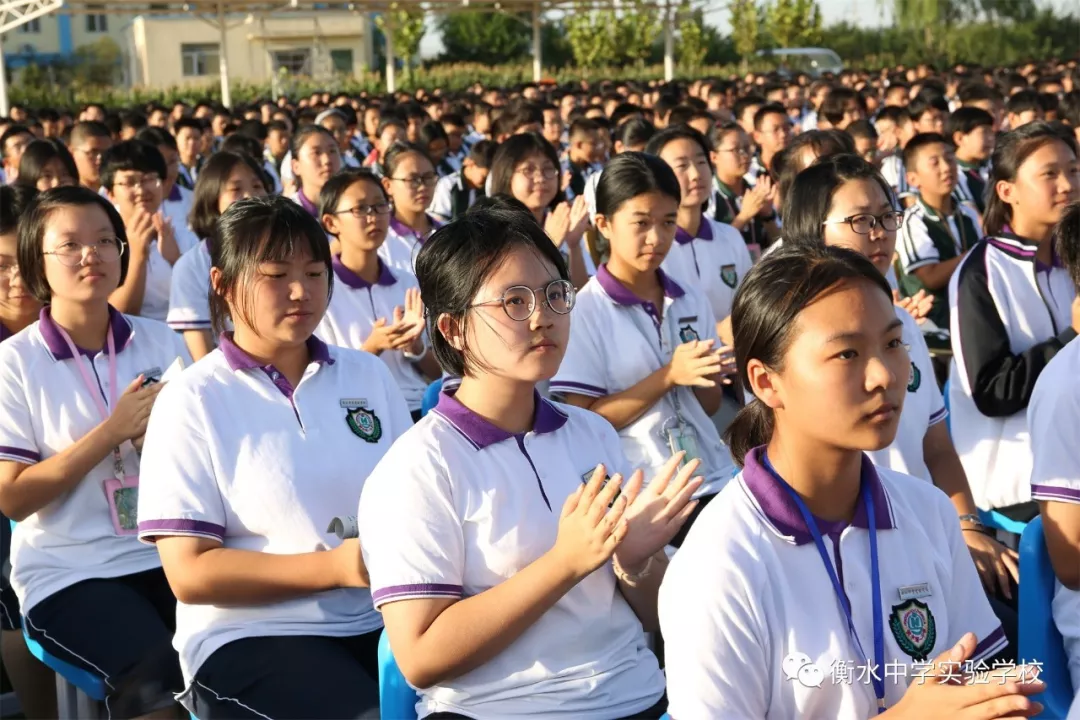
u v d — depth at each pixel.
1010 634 2.67
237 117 14.91
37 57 44.19
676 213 3.52
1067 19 39.69
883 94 15.70
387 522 2.12
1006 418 3.47
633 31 37.12
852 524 1.80
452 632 2.02
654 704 2.26
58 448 3.05
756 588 1.73
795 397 1.70
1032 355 3.34
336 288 4.41
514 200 3.84
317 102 17.55
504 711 2.13
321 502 2.64
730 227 5.30
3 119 11.83
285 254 2.62
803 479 1.78
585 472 2.29
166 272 5.33
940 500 1.92
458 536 2.13
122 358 3.22
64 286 3.10
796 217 3.27
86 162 7.16
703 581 1.73
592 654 2.20
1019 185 3.53
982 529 3.00
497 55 45.66
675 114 9.08
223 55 22.28
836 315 1.65
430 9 23.97
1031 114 9.52
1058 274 3.54
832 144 4.54
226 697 2.48
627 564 2.08
